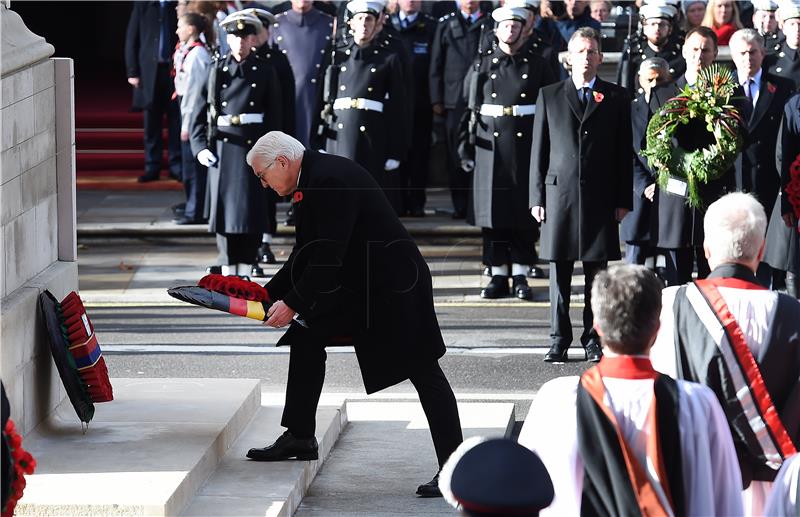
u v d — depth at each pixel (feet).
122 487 60.34
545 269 129.90
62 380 68.23
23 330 66.69
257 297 67.87
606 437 41.45
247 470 68.13
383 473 72.74
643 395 41.83
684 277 104.37
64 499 58.59
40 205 71.72
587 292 100.37
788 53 118.32
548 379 94.58
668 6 118.73
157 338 105.81
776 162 104.58
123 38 237.45
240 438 74.28
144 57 163.32
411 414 84.53
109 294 120.98
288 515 64.18
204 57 132.36
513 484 31.17
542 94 99.14
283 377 94.58
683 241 101.81
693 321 47.47
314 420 69.92
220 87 119.44
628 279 42.47
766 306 47.09
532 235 120.06
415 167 147.74
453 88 144.25
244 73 119.24
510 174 118.01
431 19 149.89
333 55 127.34
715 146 91.66
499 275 119.85
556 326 99.14
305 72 146.10
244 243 122.11
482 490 31.04
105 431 69.62
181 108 136.26
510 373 96.12
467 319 112.16
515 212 118.01
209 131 119.75
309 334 68.49
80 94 198.59
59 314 69.31
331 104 127.03
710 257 49.37
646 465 41.22
